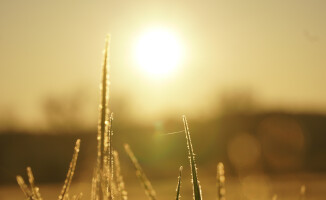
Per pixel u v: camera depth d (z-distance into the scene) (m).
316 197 12.67
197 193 1.16
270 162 27.12
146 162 20.53
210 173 22.47
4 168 23.20
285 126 33.03
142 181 1.13
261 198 11.12
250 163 23.23
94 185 1.05
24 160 24.78
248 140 29.75
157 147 20.09
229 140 30.56
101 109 1.05
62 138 25.88
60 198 1.26
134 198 11.41
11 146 25.94
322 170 24.84
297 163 26.91
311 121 36.59
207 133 31.28
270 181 18.30
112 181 1.06
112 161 1.09
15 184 20.47
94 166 1.05
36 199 1.32
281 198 11.49
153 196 1.13
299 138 31.88
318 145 31.91
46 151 25.42
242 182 16.02
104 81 1.07
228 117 34.78
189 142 1.21
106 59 1.08
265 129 32.50
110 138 1.11
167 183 16.50
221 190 0.98
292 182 17.52
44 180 23.59
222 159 26.27
